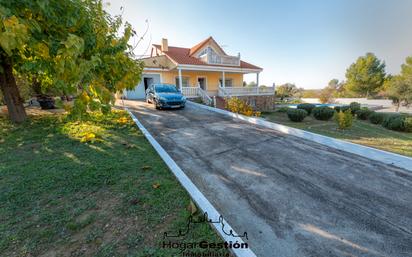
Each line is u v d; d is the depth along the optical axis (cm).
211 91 1769
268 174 357
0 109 977
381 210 256
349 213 249
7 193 256
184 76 1766
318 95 3931
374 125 1008
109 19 247
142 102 1388
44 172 318
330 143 520
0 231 190
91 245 177
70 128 593
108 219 213
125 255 167
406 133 817
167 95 1079
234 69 1798
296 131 625
